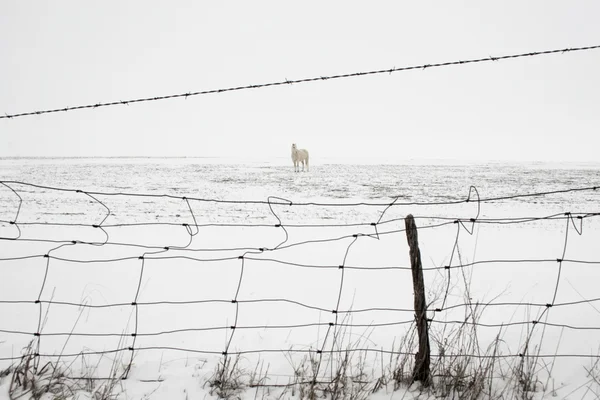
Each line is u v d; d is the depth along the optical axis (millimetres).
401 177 31453
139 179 29406
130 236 12617
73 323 5375
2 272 8086
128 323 5184
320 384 3209
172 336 4773
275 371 3508
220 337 4715
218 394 3135
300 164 48156
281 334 4773
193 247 11312
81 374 3379
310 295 6980
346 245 11188
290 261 9445
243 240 12172
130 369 3498
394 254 10203
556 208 19000
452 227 14250
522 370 3158
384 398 3068
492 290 7008
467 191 23812
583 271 8281
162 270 8438
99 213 16531
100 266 8664
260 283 7641
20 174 31766
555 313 5355
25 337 4602
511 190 24453
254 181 28578
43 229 13406
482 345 3945
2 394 3023
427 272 8234
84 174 32312
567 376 3326
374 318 5621
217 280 7820
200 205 19094
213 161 53281
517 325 4668
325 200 20719
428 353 3164
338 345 4125
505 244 11594
